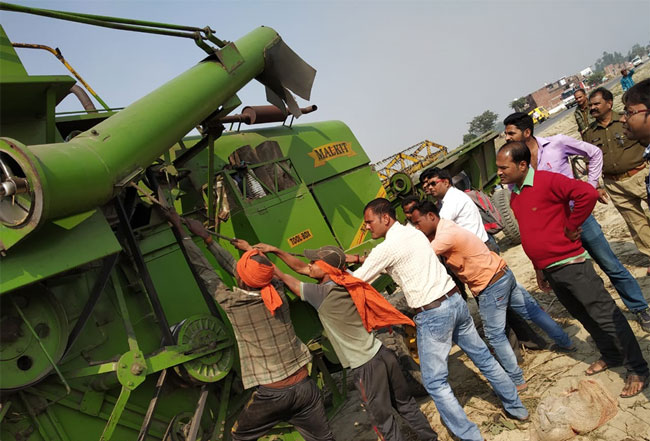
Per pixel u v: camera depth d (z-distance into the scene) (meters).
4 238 2.34
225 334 3.44
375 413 3.24
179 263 3.80
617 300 4.70
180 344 3.16
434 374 3.38
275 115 5.52
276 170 4.59
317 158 5.57
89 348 3.03
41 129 3.07
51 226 2.54
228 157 4.69
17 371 2.51
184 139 4.84
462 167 9.73
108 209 3.44
